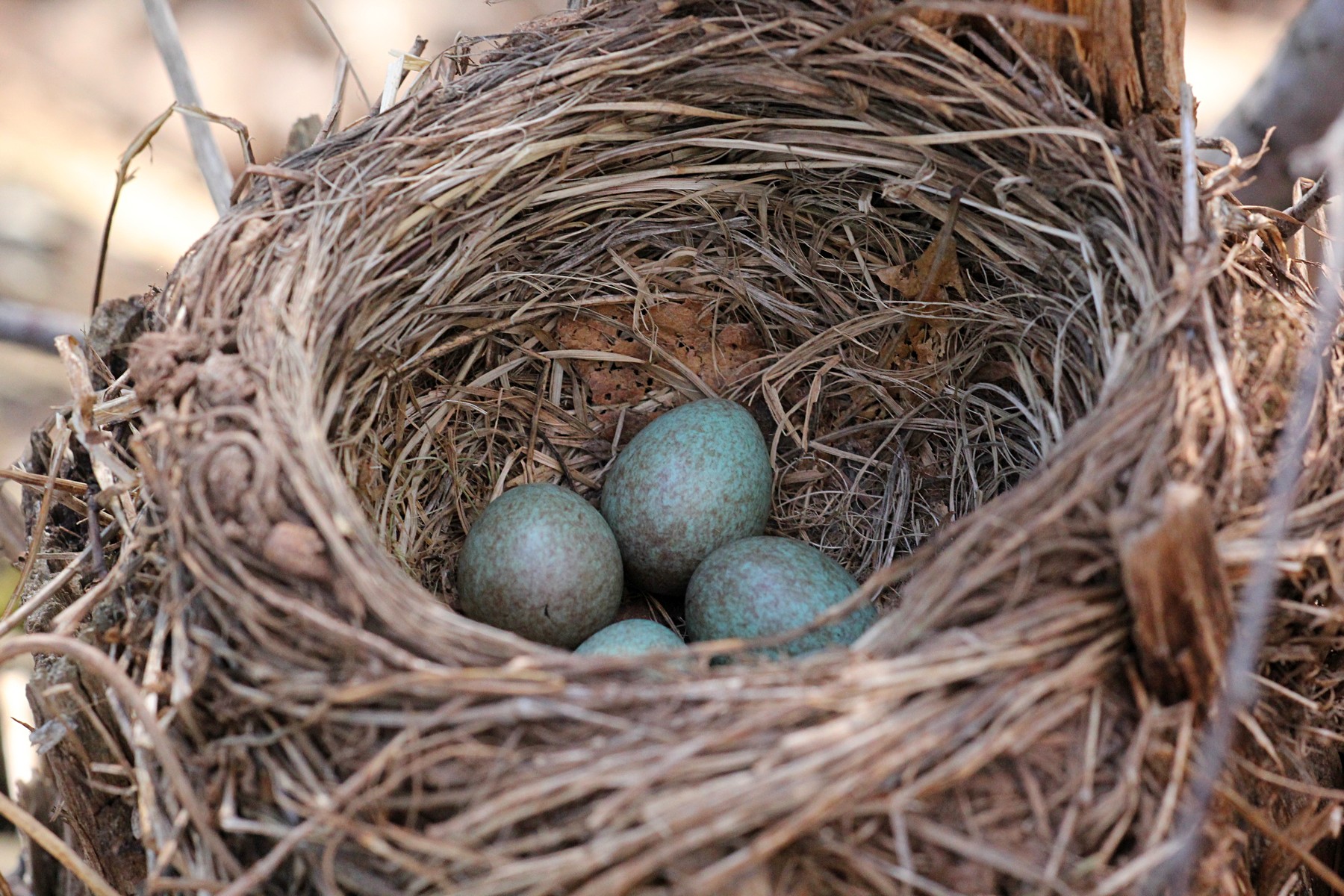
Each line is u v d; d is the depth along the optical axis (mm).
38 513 303
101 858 287
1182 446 268
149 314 301
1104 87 298
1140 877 257
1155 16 292
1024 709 260
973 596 267
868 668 260
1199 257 282
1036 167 302
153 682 272
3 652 264
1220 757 260
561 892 254
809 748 255
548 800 256
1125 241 290
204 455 272
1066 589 266
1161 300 280
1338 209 278
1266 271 295
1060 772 260
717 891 253
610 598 308
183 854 270
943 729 257
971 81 301
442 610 269
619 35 309
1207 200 290
